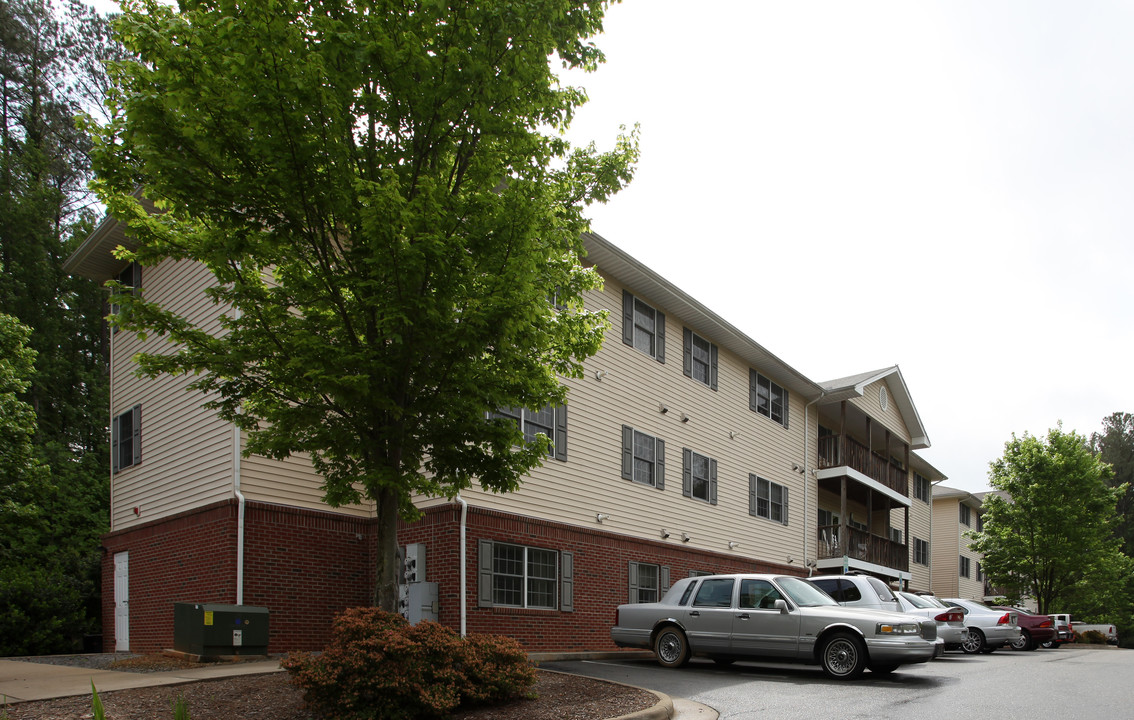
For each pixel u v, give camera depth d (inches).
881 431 1428.4
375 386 340.2
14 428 638.5
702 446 932.6
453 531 601.3
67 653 732.0
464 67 329.1
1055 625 1132.5
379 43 311.4
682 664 550.3
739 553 978.7
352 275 335.3
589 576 721.0
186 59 307.6
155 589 645.3
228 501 566.6
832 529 1173.1
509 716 317.7
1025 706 385.1
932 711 366.0
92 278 794.2
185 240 357.4
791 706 377.4
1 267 1135.6
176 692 345.1
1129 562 1916.8
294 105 307.3
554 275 369.1
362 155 350.3
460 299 340.8
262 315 362.3
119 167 328.5
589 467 744.3
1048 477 1464.1
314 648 588.4
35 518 675.4
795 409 1187.3
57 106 1386.6
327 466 396.8
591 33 365.4
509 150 365.7
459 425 367.2
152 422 693.3
